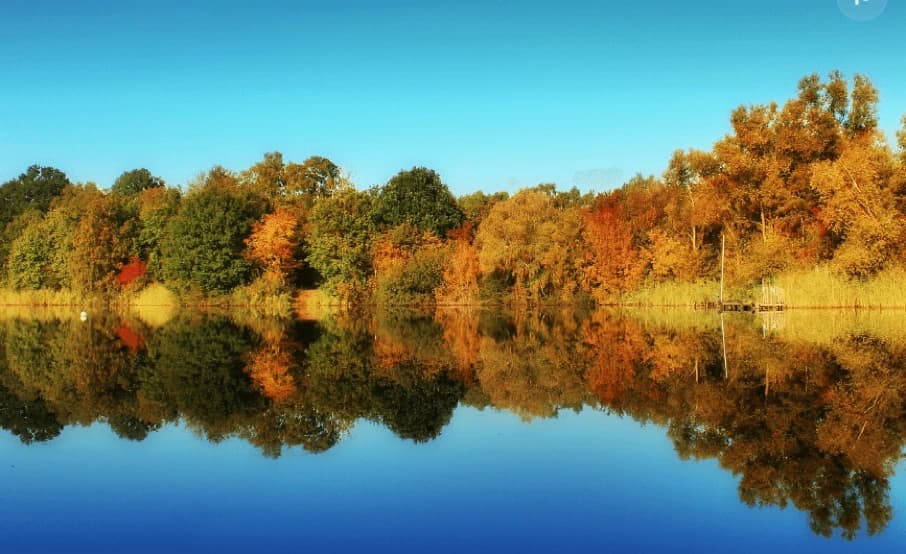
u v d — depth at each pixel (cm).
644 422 1523
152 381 2173
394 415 1636
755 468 1174
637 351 2778
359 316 5397
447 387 2027
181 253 6259
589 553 842
